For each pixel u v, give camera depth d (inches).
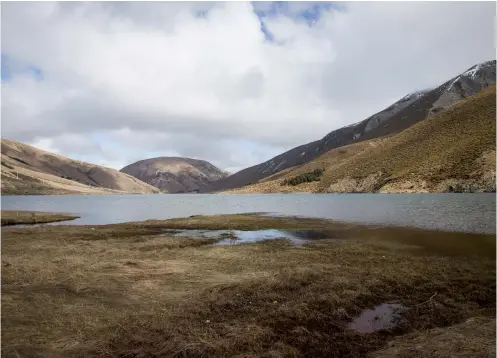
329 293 422.0
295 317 353.1
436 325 349.7
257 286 450.3
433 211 1562.5
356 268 560.7
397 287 460.4
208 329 321.1
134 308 374.6
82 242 854.5
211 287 446.0
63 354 273.6
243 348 289.1
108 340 297.1
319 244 821.9
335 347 301.1
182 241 851.4
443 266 577.3
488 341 282.2
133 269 544.7
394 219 1336.1
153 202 4399.6
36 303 380.8
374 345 307.0
